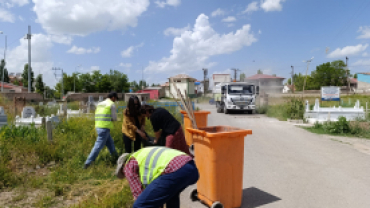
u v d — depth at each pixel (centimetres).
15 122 1032
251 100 2048
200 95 6334
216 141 397
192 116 475
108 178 543
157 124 475
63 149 695
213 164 400
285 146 880
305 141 966
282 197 470
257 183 541
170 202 310
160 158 282
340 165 663
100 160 630
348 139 1020
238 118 1780
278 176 582
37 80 6650
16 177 526
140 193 283
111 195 441
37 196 457
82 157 641
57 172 556
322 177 573
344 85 6525
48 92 6731
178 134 469
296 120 1521
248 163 684
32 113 1276
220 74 5772
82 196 459
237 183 420
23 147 655
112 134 816
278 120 1638
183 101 485
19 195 459
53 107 2092
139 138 625
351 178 565
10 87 5681
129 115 611
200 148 425
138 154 293
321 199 460
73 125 930
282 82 5847
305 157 740
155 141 488
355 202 446
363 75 6238
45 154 641
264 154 775
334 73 6369
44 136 768
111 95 635
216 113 2238
